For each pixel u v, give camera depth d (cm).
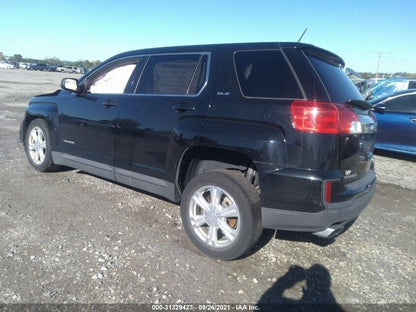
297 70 278
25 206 398
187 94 336
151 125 352
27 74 4800
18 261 287
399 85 1143
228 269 295
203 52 341
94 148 424
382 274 303
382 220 427
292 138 266
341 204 272
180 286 268
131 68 407
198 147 320
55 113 475
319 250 338
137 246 323
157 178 357
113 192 457
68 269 280
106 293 254
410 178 616
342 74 328
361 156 302
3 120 1007
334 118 262
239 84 303
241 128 287
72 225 357
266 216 283
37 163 520
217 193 305
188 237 346
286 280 285
